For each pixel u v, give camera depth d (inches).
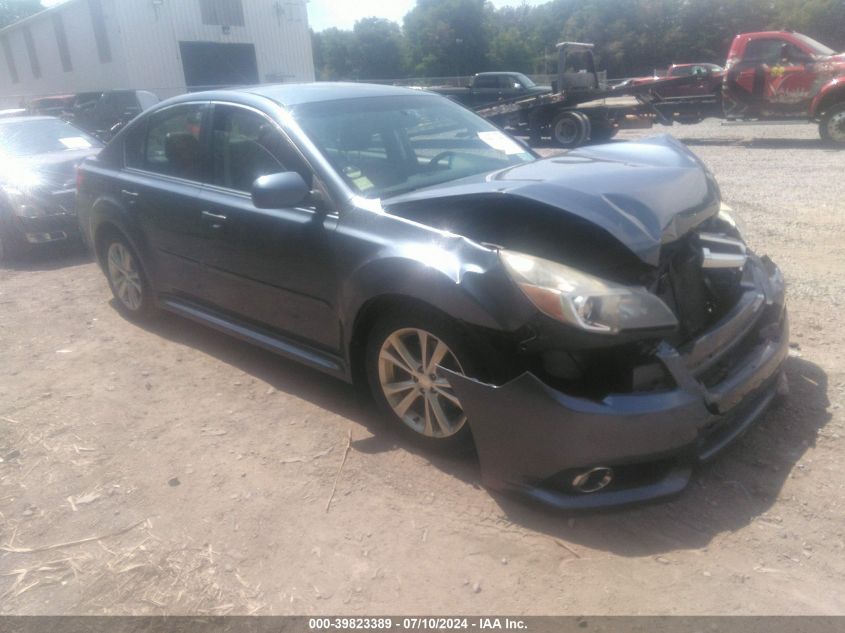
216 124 160.1
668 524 106.7
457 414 120.8
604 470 100.9
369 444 132.0
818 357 158.4
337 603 94.7
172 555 105.0
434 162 155.2
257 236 144.2
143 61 916.6
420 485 118.7
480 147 163.6
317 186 134.9
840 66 554.6
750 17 2313.0
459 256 109.3
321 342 139.6
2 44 1228.5
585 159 139.3
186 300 176.7
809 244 257.4
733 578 95.7
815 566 97.5
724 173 445.7
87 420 146.6
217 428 140.9
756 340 123.0
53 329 200.8
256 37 1013.8
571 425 98.1
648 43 2413.9
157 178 174.7
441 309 109.1
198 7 948.0
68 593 98.4
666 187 119.4
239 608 94.5
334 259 128.5
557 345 99.8
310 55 1082.7
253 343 156.7
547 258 113.7
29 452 135.0
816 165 467.8
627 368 100.3
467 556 102.1
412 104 166.1
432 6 2746.1
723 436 111.5
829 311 186.2
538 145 689.6
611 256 110.8
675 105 660.1
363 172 138.5
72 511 116.5
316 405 148.1
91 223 199.2
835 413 134.3
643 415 97.9
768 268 137.8
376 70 2997.0
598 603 92.5
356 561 102.2
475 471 121.6
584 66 685.3
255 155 149.4
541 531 106.4
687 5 2359.7
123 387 161.0
